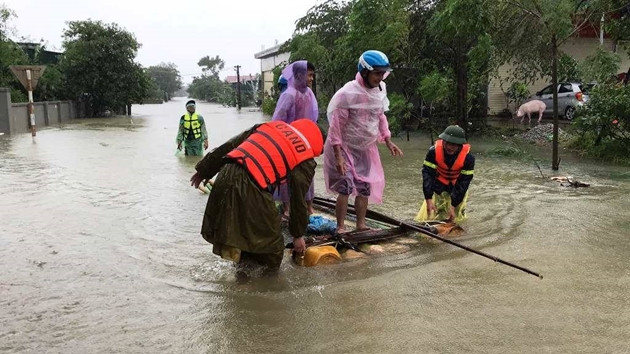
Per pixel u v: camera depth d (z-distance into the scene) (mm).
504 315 3934
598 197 7906
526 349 3441
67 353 3408
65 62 31109
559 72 16688
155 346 3518
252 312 4023
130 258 5223
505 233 6039
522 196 7992
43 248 5508
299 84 6375
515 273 4797
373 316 3943
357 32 16125
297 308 4094
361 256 5258
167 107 51844
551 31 10164
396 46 16266
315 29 20484
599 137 12031
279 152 4715
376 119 5723
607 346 3473
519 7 10711
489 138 15797
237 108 45250
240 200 4570
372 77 5492
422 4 16438
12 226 6309
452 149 6062
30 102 17844
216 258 5242
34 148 14227
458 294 4328
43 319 3889
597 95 11891
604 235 5941
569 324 3781
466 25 11555
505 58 15633
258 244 4652
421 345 3506
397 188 8680
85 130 20984
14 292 4363
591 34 19578
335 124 5562
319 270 4895
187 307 4113
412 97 17422
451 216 6203
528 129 17328
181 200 7762
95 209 7172
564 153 12688
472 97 16734
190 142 12586
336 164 5586
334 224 6004
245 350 3471
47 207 7254
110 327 3773
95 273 4816
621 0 11484
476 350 3434
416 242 5703
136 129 21500
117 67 32094
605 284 4516
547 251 5402
